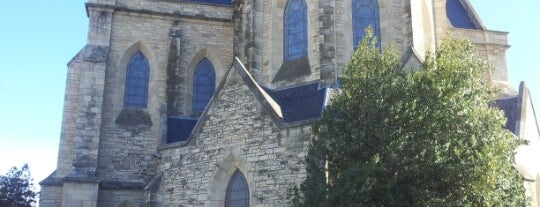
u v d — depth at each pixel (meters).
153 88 45.41
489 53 49.38
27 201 61.69
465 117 22.67
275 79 36.72
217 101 30.80
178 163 30.94
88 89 42.59
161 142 36.06
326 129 23.64
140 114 44.53
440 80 23.30
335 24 35.44
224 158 29.59
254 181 28.33
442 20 40.97
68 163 42.91
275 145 28.06
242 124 29.53
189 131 37.91
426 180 21.83
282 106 32.47
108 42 44.69
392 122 22.61
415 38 36.19
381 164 21.23
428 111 22.52
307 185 22.91
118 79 44.62
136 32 45.94
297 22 37.50
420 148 21.91
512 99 40.88
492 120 23.33
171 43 45.78
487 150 21.84
